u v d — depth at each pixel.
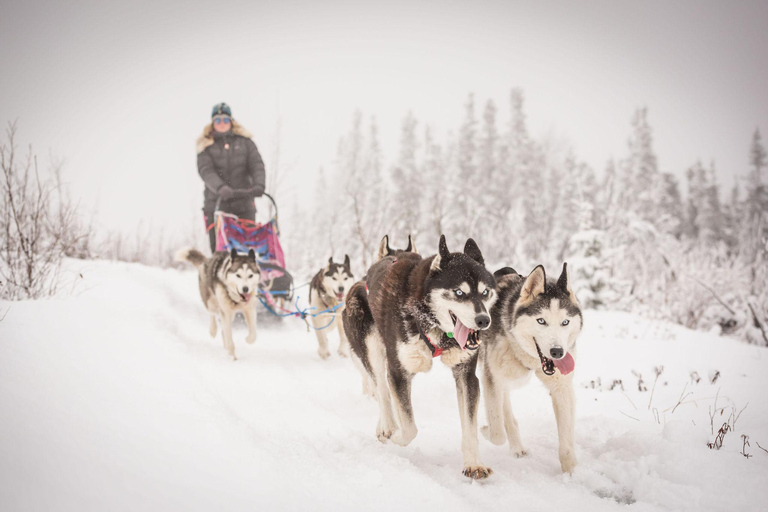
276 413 3.69
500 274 4.27
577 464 3.05
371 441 3.53
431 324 3.23
